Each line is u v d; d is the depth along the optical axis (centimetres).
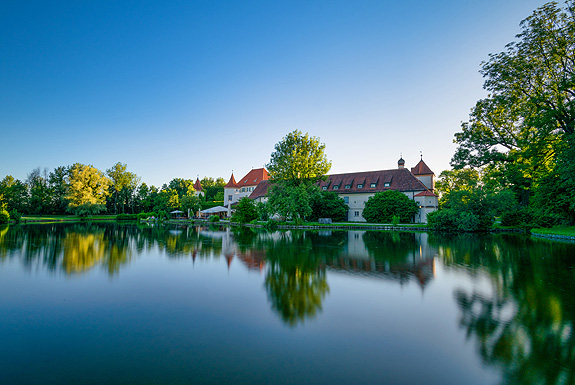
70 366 386
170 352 423
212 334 483
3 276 898
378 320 540
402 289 741
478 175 4725
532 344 447
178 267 1028
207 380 351
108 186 6881
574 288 745
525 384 348
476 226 2644
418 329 501
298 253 1337
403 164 5212
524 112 2442
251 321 536
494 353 419
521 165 2584
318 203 4262
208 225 4147
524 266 1025
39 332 493
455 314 568
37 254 1327
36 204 6288
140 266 1048
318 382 347
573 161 1886
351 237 2158
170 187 8794
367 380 352
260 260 1155
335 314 571
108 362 396
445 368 380
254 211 4241
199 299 666
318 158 3934
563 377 361
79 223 4456
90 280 845
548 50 2270
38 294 708
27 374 368
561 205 2303
